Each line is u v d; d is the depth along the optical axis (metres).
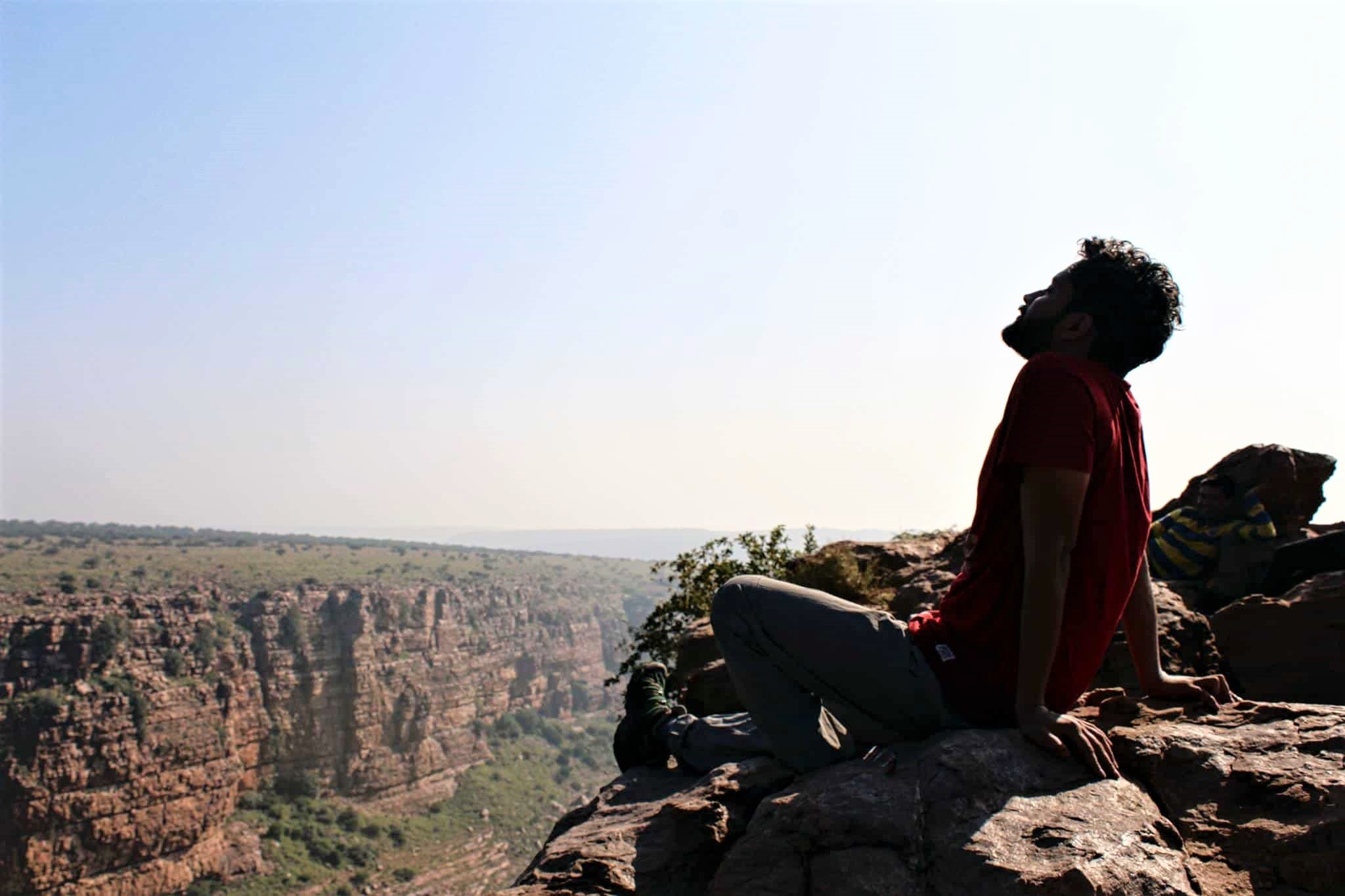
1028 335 3.19
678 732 3.82
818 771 3.11
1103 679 4.44
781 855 2.69
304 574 152.00
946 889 2.40
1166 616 4.84
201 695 90.69
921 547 9.31
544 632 171.75
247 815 95.38
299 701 106.62
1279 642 4.94
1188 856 2.51
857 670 3.07
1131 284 2.97
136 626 89.75
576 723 169.00
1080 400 2.78
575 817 3.75
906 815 2.61
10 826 72.06
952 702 3.02
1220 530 6.64
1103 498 2.84
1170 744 2.87
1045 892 2.26
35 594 88.25
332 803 105.75
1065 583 2.74
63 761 75.50
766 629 3.22
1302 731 2.85
